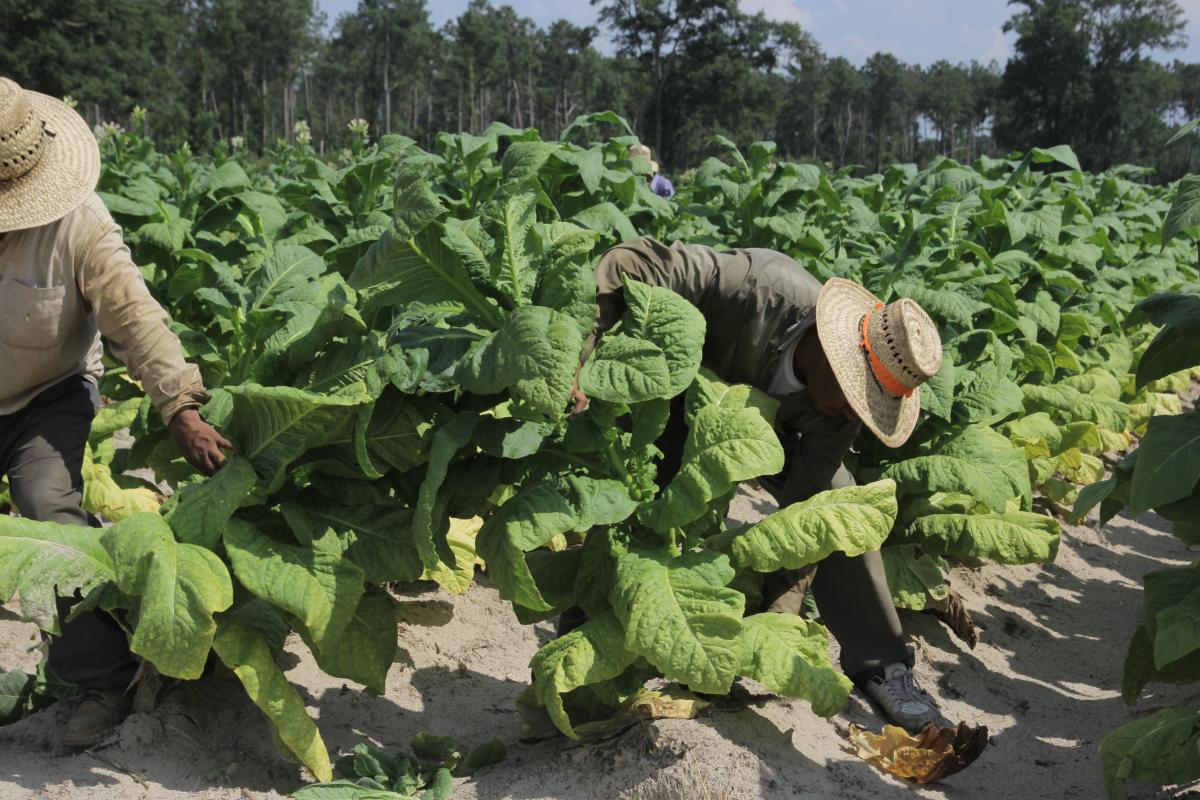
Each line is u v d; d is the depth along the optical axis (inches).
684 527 127.1
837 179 337.4
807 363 127.6
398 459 120.3
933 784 132.9
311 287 140.9
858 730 139.5
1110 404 262.2
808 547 117.4
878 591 145.5
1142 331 350.3
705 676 108.4
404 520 121.7
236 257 223.3
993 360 182.7
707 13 3821.4
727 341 130.4
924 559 183.3
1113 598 228.8
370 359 116.6
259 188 400.8
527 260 116.2
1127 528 278.7
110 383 185.5
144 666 123.3
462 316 121.0
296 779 123.0
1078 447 269.0
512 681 158.6
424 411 122.3
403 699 148.7
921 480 170.1
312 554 113.6
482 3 5388.8
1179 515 126.2
